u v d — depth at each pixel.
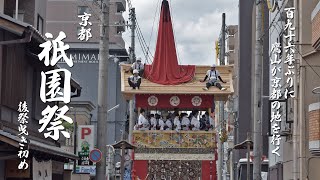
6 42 30.48
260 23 44.78
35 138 40.97
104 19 42.94
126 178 65.88
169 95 46.50
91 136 52.53
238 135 79.38
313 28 38.59
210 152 46.00
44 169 37.91
